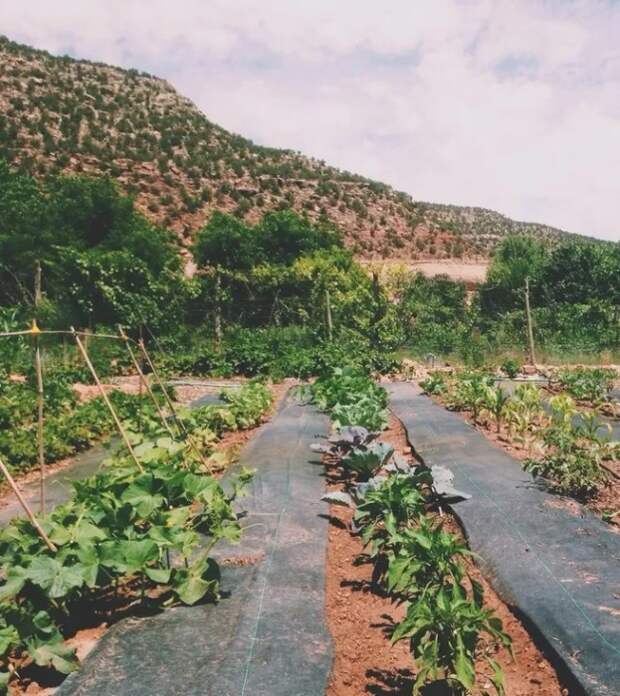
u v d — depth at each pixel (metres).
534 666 3.41
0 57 81.88
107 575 3.74
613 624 3.52
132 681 3.13
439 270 50.56
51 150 62.00
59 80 81.94
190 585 3.88
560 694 3.17
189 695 3.02
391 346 19.44
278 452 7.88
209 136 84.69
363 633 3.78
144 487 4.57
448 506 5.75
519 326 20.56
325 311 20.42
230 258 24.06
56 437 8.52
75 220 24.81
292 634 3.55
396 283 22.30
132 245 24.28
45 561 3.59
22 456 7.78
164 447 6.19
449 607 2.93
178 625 3.66
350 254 24.67
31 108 71.44
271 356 17.50
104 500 4.28
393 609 4.07
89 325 19.31
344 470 7.17
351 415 8.67
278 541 4.88
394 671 3.38
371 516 4.99
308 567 4.48
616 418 10.50
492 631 3.01
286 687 3.09
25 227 23.00
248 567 4.45
